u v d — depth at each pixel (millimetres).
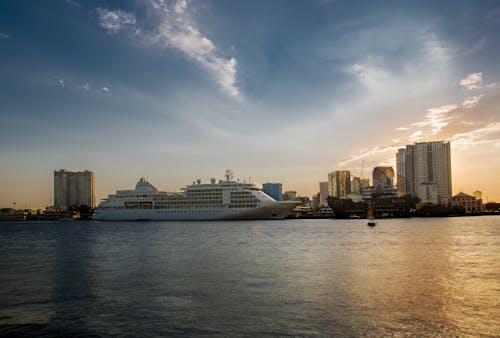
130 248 90562
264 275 52750
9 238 136250
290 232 141750
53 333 31672
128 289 45812
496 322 32469
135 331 31719
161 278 51812
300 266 59969
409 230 150500
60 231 182250
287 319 33719
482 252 75438
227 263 63938
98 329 32344
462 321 32719
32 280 52250
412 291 42594
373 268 57219
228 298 40688
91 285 48438
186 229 164500
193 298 40969
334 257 69812
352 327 31609
